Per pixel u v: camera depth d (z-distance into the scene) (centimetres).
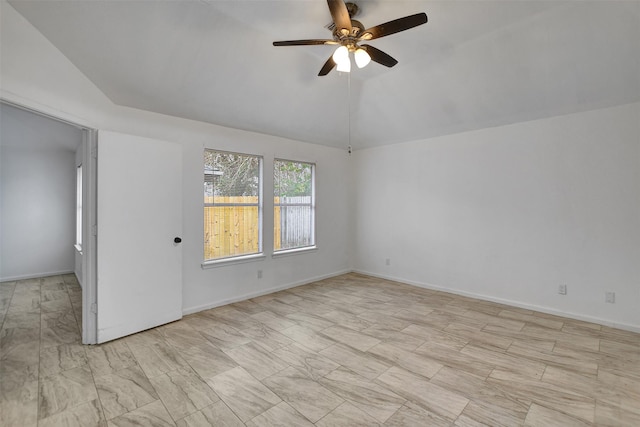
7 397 208
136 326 310
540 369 245
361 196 570
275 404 203
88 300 287
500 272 408
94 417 190
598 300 338
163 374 238
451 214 453
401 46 307
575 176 350
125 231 302
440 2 240
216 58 297
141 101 317
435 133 457
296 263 493
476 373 239
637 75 283
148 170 319
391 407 200
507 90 340
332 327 329
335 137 509
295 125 443
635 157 315
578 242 350
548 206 369
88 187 288
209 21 259
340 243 566
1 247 507
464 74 339
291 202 497
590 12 246
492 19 263
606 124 330
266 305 401
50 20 221
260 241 446
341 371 243
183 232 362
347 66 240
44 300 413
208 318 355
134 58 270
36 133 466
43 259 541
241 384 225
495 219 411
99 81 283
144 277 316
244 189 431
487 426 183
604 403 203
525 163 385
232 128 407
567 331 318
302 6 246
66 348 279
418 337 304
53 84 243
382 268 543
